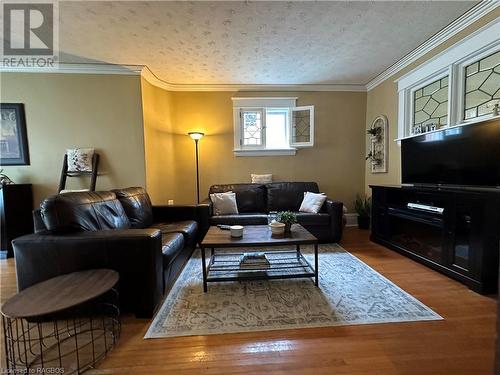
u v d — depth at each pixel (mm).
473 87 2363
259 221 3189
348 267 2426
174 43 2666
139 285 1625
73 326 1562
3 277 2340
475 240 1915
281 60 3133
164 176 3857
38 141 3197
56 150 3223
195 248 3033
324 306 1746
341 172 4223
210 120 4062
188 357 1294
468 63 2361
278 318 1617
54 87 3164
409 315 1624
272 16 2211
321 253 2840
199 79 3752
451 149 2299
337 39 2641
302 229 2361
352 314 1646
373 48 2855
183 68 3336
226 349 1347
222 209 3463
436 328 1491
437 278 2172
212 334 1472
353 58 3119
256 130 4133
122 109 3266
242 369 1209
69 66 3125
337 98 4148
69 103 3197
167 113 3920
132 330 1517
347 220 4211
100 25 2312
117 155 3297
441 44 2613
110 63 3141
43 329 1541
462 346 1340
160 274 1773
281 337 1437
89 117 3234
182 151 4070
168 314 1681
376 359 1258
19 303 1133
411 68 3086
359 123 4195
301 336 1442
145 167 3348
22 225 3051
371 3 2059
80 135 3244
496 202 1826
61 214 1661
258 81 3875
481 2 2062
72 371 1208
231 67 3326
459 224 2100
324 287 2023
